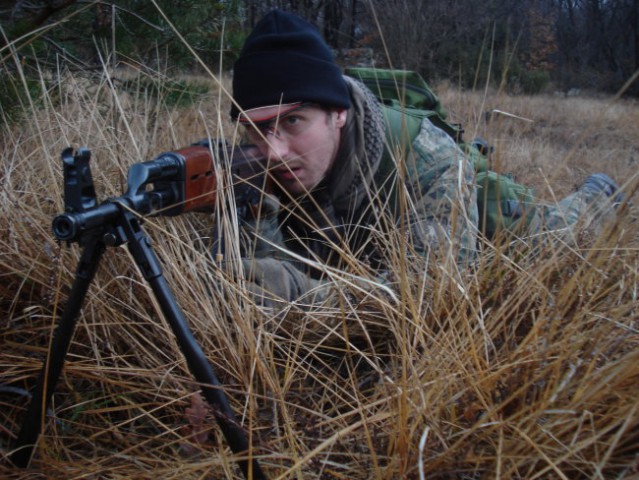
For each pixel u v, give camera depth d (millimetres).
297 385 1752
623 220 1769
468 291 1793
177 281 1897
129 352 1822
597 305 1733
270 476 1436
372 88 3012
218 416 1296
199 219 2320
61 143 2287
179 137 2678
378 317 1864
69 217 1137
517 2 15258
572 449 1354
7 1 3021
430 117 2773
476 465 1388
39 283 1855
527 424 1417
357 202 2334
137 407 1565
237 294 1869
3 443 1563
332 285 1923
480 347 1620
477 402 1467
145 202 1353
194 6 3506
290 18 2162
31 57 2836
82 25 3367
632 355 1403
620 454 1412
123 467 1488
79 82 2834
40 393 1348
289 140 2104
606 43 23156
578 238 2031
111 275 1858
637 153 6461
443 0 11781
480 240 2311
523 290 1789
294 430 1549
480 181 2508
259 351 1682
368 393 1757
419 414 1368
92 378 1647
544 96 15578
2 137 2578
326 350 1908
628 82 1614
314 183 2195
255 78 2088
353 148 2236
